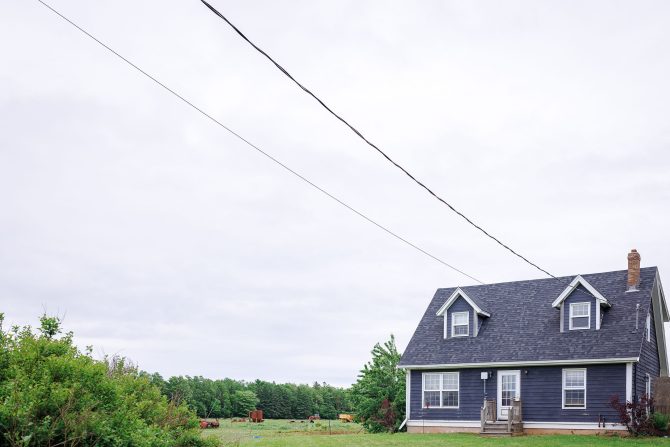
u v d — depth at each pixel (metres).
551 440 27.09
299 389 103.56
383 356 40.12
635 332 30.30
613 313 31.83
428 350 35.31
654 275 32.75
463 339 34.94
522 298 36.03
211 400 84.50
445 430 33.62
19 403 10.51
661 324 33.75
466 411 33.25
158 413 16.14
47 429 10.80
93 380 12.17
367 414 39.16
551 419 30.95
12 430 10.41
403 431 35.62
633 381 29.42
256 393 98.56
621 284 33.31
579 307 32.28
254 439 32.94
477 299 36.03
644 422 27.92
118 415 12.21
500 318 35.22
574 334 31.91
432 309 38.31
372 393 39.22
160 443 13.52
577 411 30.36
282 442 28.75
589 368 30.42
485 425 30.98
